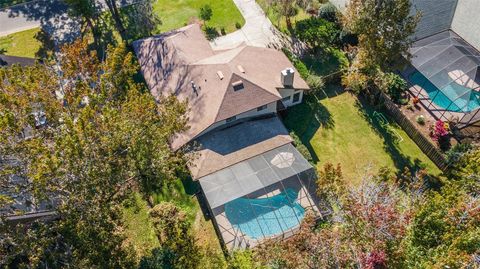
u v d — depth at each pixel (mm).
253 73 42562
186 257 32312
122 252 28625
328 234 24828
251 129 40688
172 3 61062
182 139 39531
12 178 29047
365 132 43125
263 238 33094
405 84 44500
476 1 43812
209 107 40500
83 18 57938
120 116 30531
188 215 38031
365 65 40906
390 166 40219
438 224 21766
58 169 26172
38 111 31109
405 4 35688
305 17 55969
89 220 26594
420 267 21094
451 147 39344
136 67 36281
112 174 28453
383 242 21844
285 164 37906
